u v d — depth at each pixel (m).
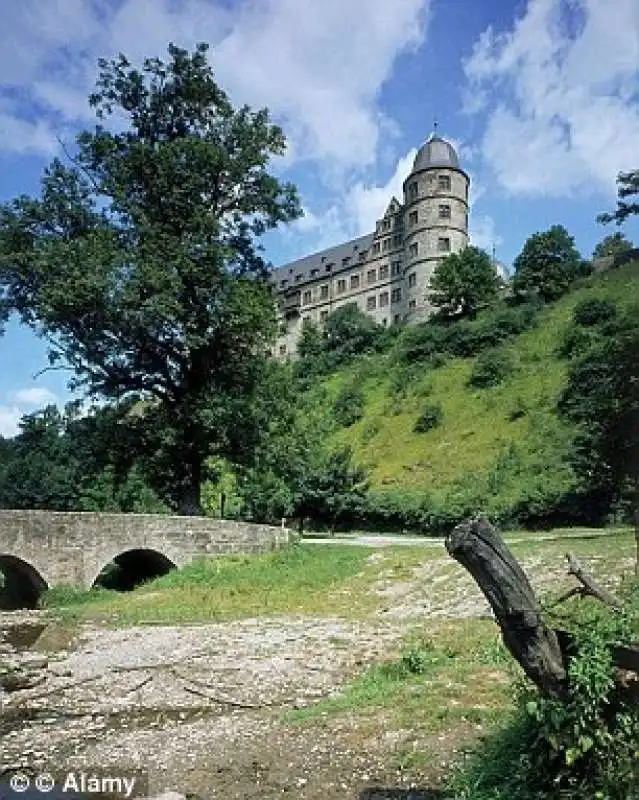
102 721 12.54
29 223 35.47
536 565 23.05
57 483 65.31
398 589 25.03
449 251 119.62
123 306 33.41
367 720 11.02
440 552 28.83
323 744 10.24
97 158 36.41
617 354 29.94
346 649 17.09
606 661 6.55
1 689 14.97
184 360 37.25
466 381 81.69
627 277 86.75
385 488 64.75
